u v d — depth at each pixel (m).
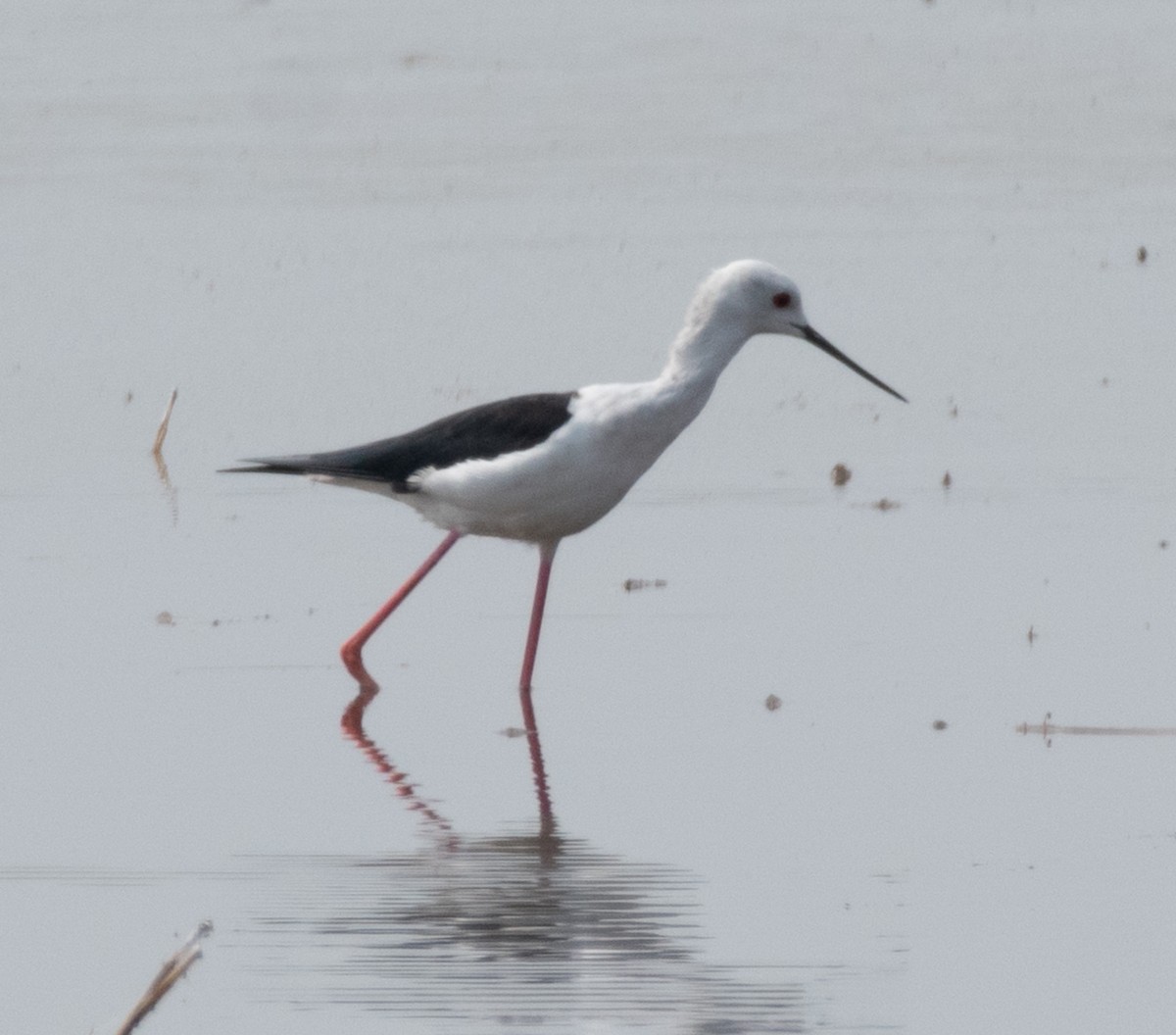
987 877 9.33
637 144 27.19
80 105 29.28
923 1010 8.06
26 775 10.95
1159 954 8.52
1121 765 10.72
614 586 13.97
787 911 9.01
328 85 30.52
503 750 11.29
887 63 31.45
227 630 13.28
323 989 8.32
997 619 13.03
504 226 23.30
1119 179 24.70
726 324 12.35
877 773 10.70
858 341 19.27
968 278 20.91
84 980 8.52
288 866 9.66
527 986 8.32
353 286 21.14
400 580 14.20
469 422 12.31
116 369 18.98
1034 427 16.97
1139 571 13.78
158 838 10.06
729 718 11.62
